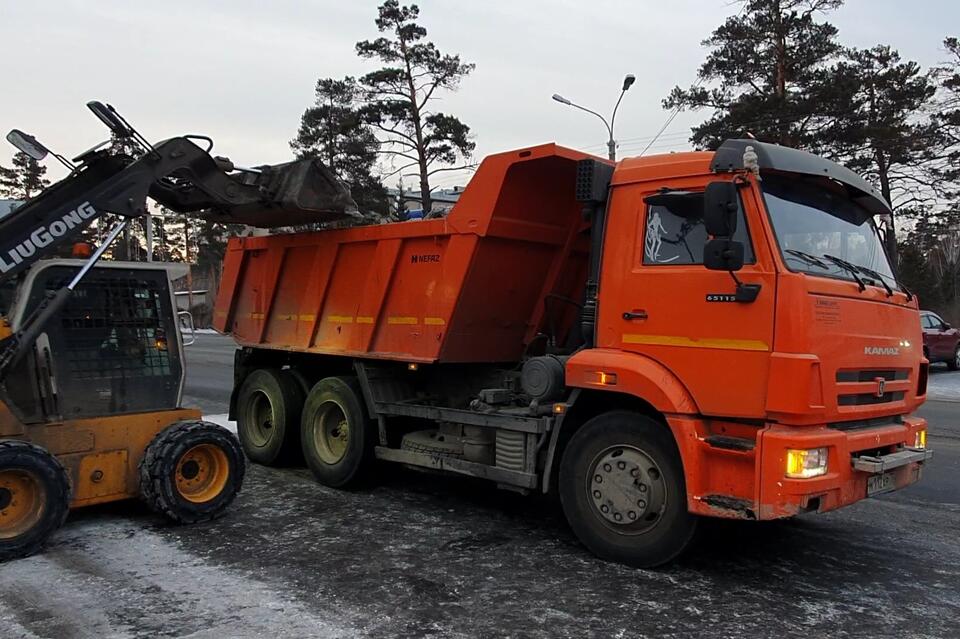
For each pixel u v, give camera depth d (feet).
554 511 21.81
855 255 17.63
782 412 14.43
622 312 17.06
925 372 18.97
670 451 16.05
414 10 116.06
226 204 23.85
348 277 25.20
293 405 27.63
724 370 15.28
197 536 19.04
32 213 19.17
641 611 14.38
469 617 14.03
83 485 18.98
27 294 18.47
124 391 20.29
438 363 22.71
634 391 16.28
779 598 15.12
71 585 15.55
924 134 99.09
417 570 16.58
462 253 21.20
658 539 16.22
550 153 19.17
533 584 15.75
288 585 15.60
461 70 116.98
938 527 20.40
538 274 22.99
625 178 17.46
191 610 14.25
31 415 18.51
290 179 24.34
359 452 23.80
